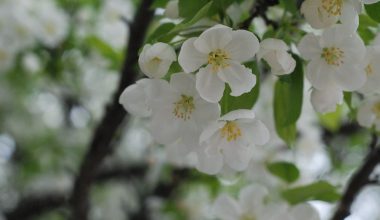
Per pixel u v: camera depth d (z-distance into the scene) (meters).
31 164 1.20
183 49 0.44
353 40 0.47
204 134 0.45
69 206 0.75
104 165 1.13
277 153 0.82
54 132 1.22
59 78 1.04
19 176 1.22
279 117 0.53
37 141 1.22
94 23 1.00
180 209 1.05
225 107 0.47
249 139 0.48
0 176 1.24
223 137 0.47
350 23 0.46
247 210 0.57
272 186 0.79
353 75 0.48
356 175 0.62
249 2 0.51
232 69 0.45
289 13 0.51
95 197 1.15
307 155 0.94
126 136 1.13
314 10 0.46
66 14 1.02
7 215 1.22
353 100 0.56
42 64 1.01
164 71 0.45
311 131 0.95
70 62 1.01
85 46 0.99
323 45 0.47
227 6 0.48
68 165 1.16
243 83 0.45
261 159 0.81
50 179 1.19
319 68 0.48
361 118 0.54
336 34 0.47
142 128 1.09
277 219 0.56
